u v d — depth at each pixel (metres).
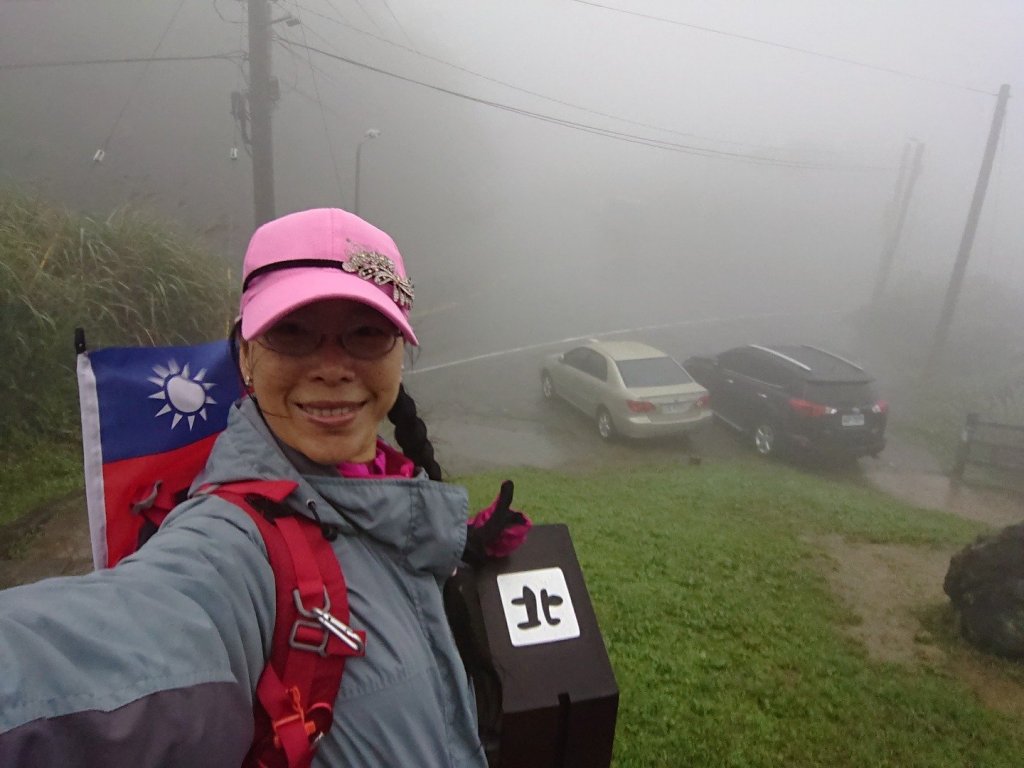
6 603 0.73
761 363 12.11
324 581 0.97
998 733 3.80
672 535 6.52
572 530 6.40
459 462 9.92
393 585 1.09
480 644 1.47
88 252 7.71
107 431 1.65
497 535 1.81
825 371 11.22
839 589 5.69
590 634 1.83
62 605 0.74
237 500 0.99
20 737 0.62
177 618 0.79
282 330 1.07
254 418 1.12
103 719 0.67
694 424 11.23
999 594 4.76
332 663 0.93
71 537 5.14
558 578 1.88
